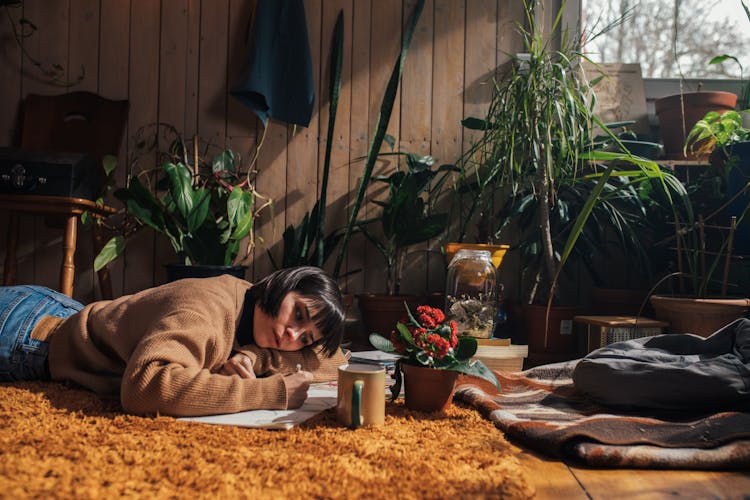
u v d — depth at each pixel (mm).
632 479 1021
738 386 1320
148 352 1210
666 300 2041
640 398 1374
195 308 1322
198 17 3090
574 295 2955
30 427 1098
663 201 2537
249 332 1462
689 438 1145
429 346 1345
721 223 2391
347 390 1214
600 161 2686
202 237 2582
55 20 3094
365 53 3074
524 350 2004
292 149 3074
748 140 2281
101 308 1475
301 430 1154
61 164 2381
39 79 3084
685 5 3084
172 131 3078
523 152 2492
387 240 3041
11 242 2830
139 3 3096
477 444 1115
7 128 3070
